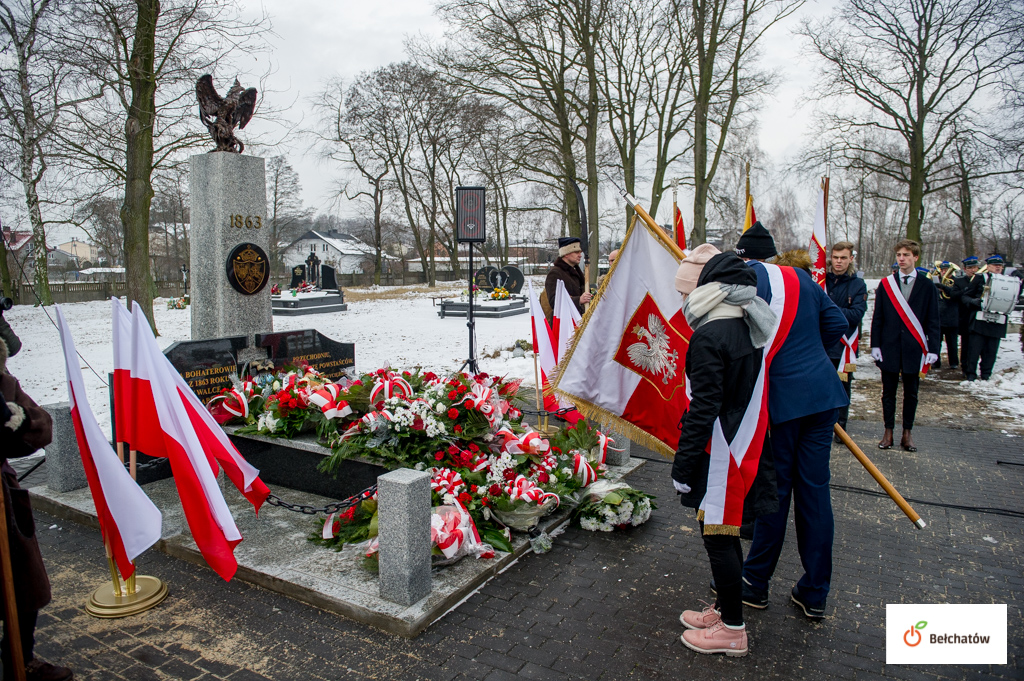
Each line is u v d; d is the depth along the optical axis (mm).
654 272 3766
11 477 2598
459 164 37438
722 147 18000
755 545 3260
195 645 3004
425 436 4332
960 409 7977
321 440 4734
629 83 21531
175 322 18984
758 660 2848
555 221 51969
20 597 2576
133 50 11250
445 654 2895
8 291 23594
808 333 3072
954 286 10164
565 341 6375
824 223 6066
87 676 2777
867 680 2705
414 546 3182
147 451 3398
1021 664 2828
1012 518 4523
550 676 2729
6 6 10406
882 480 3082
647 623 3154
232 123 6371
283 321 19016
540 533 4078
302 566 3619
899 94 20438
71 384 3086
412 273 47969
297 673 2775
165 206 38125
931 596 3424
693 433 2664
